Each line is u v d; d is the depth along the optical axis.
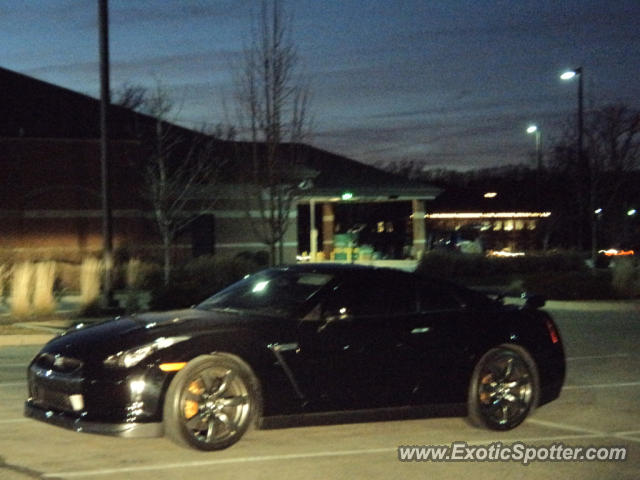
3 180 27.56
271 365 7.66
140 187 29.03
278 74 22.44
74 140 28.34
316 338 7.89
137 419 7.13
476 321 8.66
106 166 19.48
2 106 29.52
